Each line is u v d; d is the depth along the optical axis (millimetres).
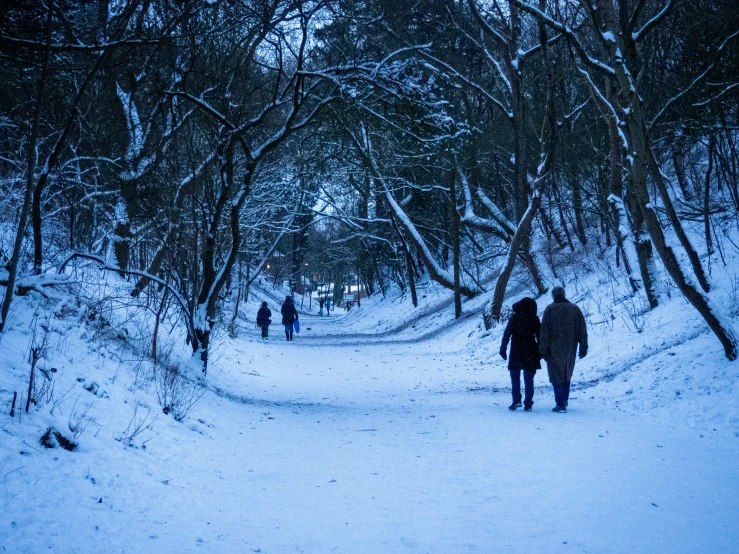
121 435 5887
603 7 14602
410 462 6203
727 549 3721
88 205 14156
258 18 11445
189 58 12000
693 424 7328
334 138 13555
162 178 12086
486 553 3713
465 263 36688
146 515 4363
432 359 19234
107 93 12641
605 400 9633
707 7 14570
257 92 14227
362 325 42531
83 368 7125
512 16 21266
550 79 19234
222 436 7598
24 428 4879
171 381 8500
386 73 11297
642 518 4301
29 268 9180
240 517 4523
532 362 9234
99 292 11078
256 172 18125
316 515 4566
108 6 10664
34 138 6777
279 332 37062
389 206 31469
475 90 22656
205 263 11484
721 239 15922
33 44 7855
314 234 63188
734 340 8852
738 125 15094
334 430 8242
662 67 16359
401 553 3762
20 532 3600
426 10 20656
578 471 5562
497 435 7293
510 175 28672
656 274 14617
